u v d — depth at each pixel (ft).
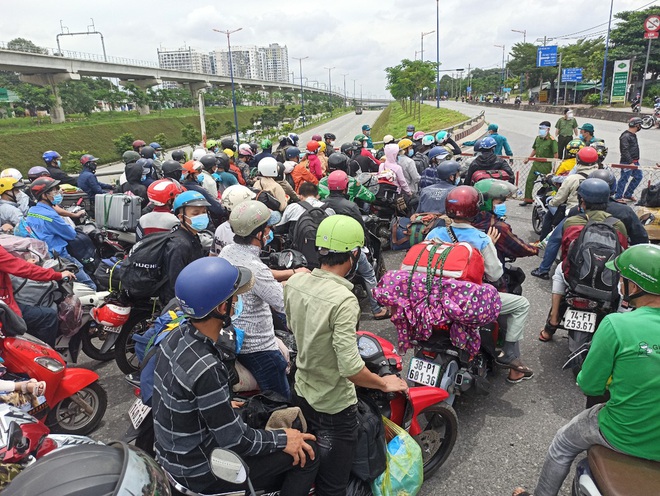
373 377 8.42
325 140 44.80
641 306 7.73
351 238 8.23
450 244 11.70
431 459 11.31
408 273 11.42
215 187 25.89
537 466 11.39
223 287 6.72
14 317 11.66
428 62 160.66
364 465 8.89
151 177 30.94
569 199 21.75
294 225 18.81
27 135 160.66
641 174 34.35
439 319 10.82
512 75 294.87
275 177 23.48
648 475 7.34
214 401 6.62
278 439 7.52
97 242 21.30
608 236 13.46
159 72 269.23
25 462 8.86
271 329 10.66
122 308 15.51
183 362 6.63
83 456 4.91
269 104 485.97
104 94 252.83
